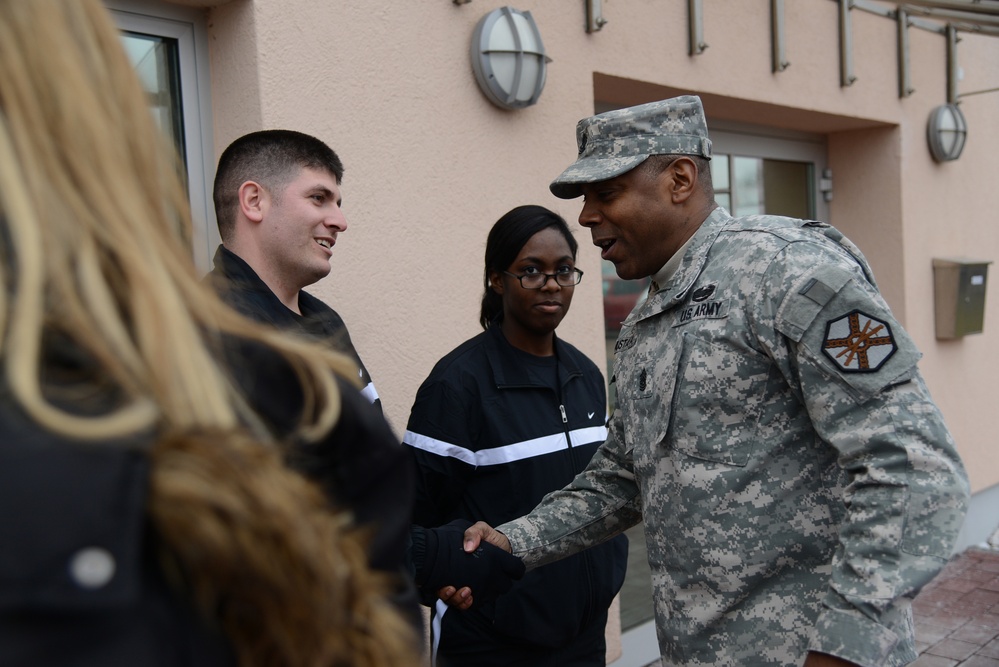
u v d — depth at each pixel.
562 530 1.89
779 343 1.51
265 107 2.25
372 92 2.48
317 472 0.65
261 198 1.80
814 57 3.91
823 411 1.47
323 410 0.64
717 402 1.59
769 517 1.56
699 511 1.60
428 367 2.63
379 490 0.70
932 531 1.35
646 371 1.73
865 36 4.17
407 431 2.14
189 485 0.49
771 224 1.64
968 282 4.56
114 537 0.46
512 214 2.22
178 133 2.29
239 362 0.61
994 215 5.14
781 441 1.56
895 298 4.46
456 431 2.07
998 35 4.62
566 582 2.08
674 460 1.65
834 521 1.55
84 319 0.51
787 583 1.57
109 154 0.57
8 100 0.54
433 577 1.71
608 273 3.72
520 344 2.23
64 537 0.45
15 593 0.44
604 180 1.71
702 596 1.62
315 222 1.81
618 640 3.22
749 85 3.62
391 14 2.53
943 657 3.58
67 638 0.46
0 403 0.47
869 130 4.47
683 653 1.66
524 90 2.77
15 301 0.49
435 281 2.65
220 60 2.31
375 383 2.49
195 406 0.53
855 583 1.37
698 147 1.75
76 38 0.58
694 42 3.37
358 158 2.46
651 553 1.74
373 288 2.49
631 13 3.19
